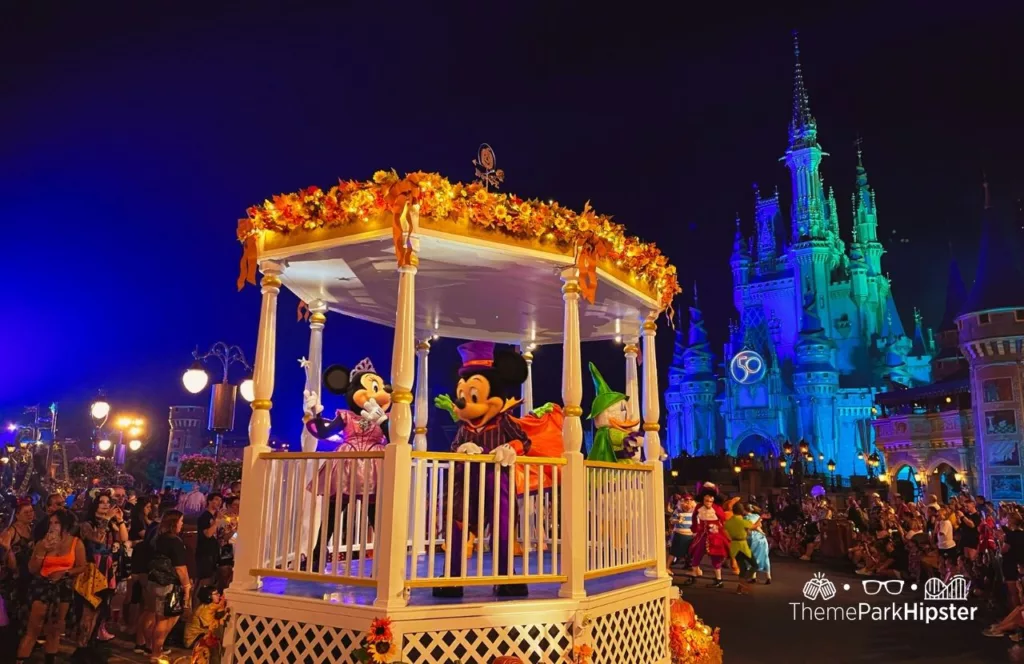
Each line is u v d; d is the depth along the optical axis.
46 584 7.68
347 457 5.37
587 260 6.02
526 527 5.54
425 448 9.01
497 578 5.32
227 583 9.30
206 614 5.96
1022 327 43.25
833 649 9.46
